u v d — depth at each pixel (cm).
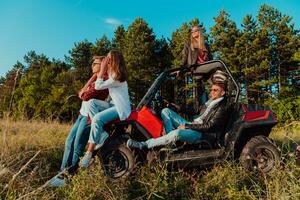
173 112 546
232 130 536
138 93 3675
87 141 523
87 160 479
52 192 424
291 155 486
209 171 534
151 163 500
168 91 588
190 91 604
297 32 3547
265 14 3541
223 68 568
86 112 520
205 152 529
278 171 468
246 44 3397
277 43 3528
